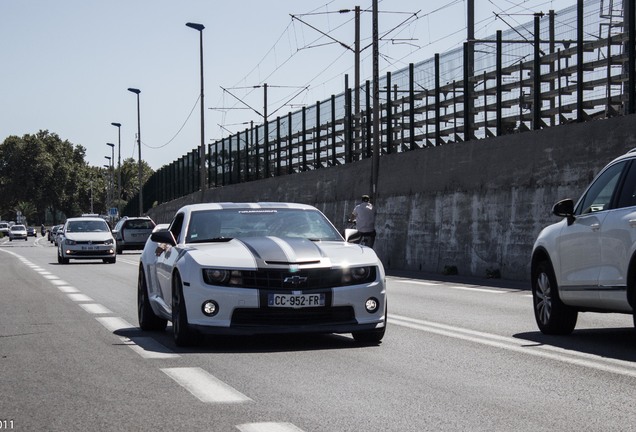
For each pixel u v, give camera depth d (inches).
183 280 445.1
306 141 1898.4
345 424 267.7
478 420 273.0
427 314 617.9
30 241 4244.6
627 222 422.0
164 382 343.0
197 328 438.3
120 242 2226.9
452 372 366.6
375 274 454.6
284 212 508.1
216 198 2573.8
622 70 930.7
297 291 438.0
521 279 1004.6
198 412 286.0
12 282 1009.5
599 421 271.1
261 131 2202.3
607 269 437.7
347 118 1676.9
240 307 436.1
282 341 472.4
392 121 1477.6
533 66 1056.8
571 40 996.6
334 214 1681.8
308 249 455.8
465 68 1203.9
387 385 335.3
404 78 1417.3
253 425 266.5
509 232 1037.2
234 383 340.2
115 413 285.1
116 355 419.5
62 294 823.1
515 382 341.4
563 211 476.4
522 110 1083.9
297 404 298.7
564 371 367.6
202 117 2534.5
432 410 288.2
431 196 1240.2
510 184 1045.2
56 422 272.7
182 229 497.0
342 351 431.5
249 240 469.1
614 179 456.1
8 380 349.7
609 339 474.6
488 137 1111.0
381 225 1403.8
